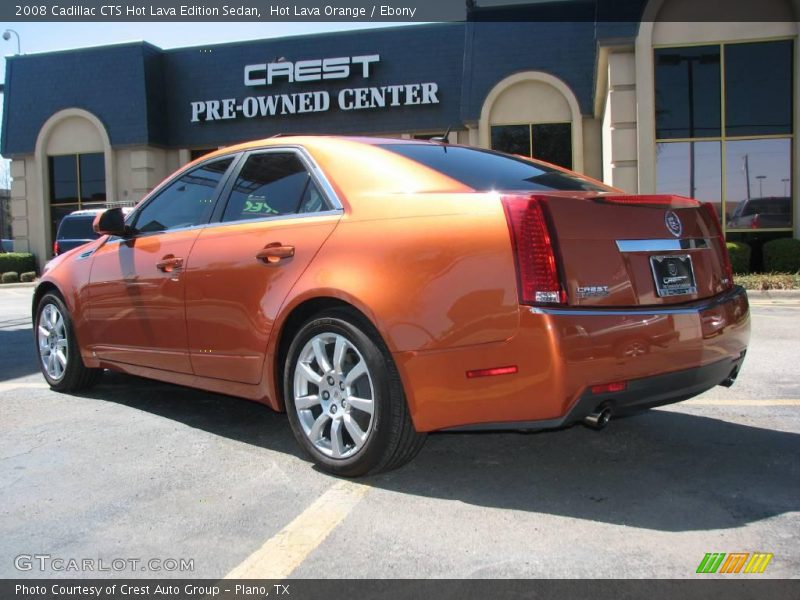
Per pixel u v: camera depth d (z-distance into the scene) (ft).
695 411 14.88
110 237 16.37
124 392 17.52
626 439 13.10
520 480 11.13
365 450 10.71
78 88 69.72
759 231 44.70
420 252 10.18
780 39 43.14
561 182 12.29
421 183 11.03
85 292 16.26
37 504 10.44
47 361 17.83
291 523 9.68
